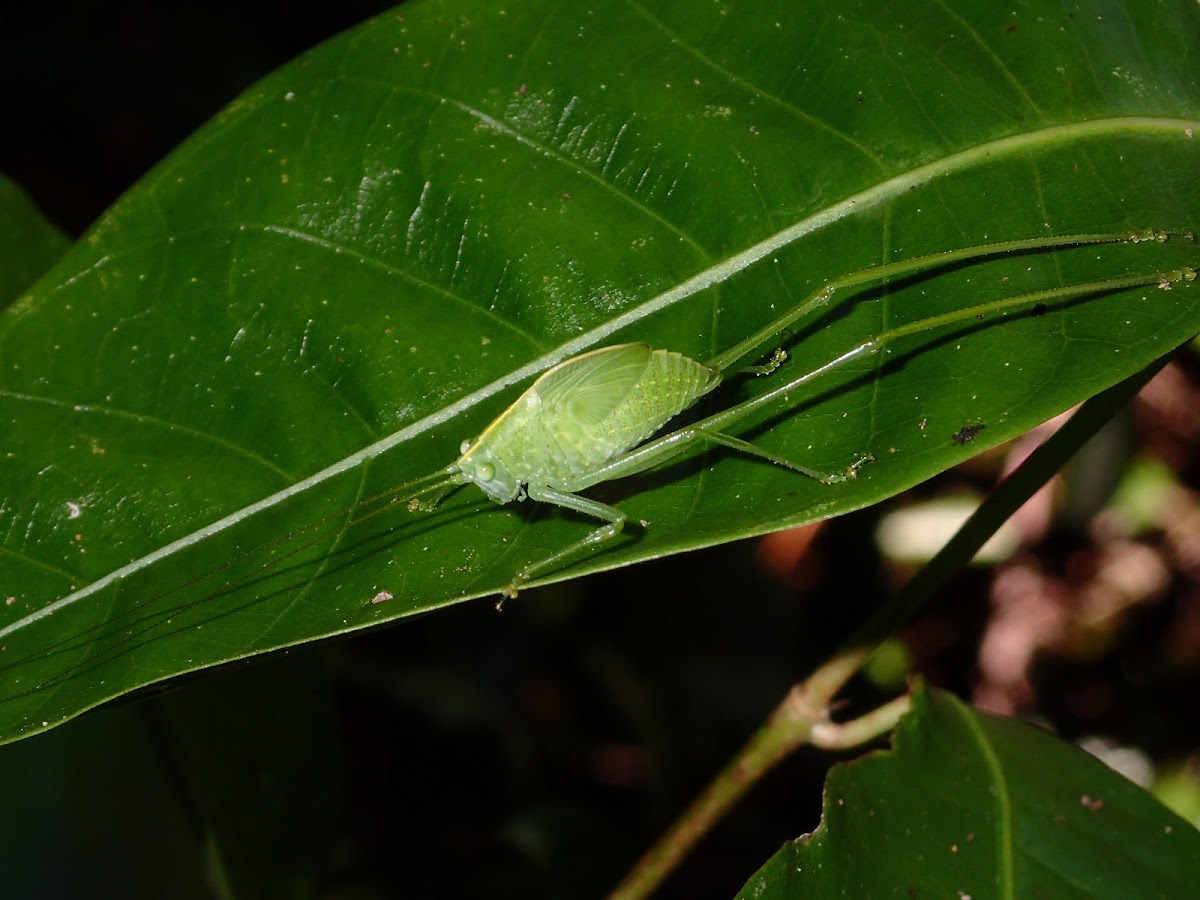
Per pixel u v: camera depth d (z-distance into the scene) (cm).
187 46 53
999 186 28
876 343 28
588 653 44
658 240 29
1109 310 28
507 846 36
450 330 29
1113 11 29
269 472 28
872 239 28
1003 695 43
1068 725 42
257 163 28
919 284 28
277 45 54
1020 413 27
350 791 44
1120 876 28
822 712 29
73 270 28
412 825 44
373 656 44
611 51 29
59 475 28
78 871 32
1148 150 28
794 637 44
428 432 29
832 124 29
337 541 28
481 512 29
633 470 29
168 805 33
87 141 53
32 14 53
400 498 28
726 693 43
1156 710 41
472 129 29
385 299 29
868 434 28
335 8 54
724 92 29
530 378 29
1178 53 29
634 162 29
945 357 28
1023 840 28
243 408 28
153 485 28
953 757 29
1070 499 41
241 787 32
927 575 29
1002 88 29
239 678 32
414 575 28
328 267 28
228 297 28
